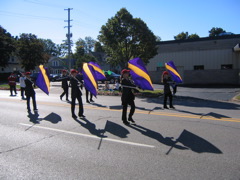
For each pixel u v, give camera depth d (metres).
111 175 3.83
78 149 5.08
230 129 6.44
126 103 7.19
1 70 54.44
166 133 6.14
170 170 3.96
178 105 11.27
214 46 27.52
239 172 3.85
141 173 3.87
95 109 10.09
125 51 19.38
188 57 28.81
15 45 51.16
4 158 4.65
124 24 18.09
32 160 4.53
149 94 15.52
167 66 11.90
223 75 26.39
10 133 6.44
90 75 9.12
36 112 9.60
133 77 8.75
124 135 6.04
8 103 12.66
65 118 8.27
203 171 3.90
